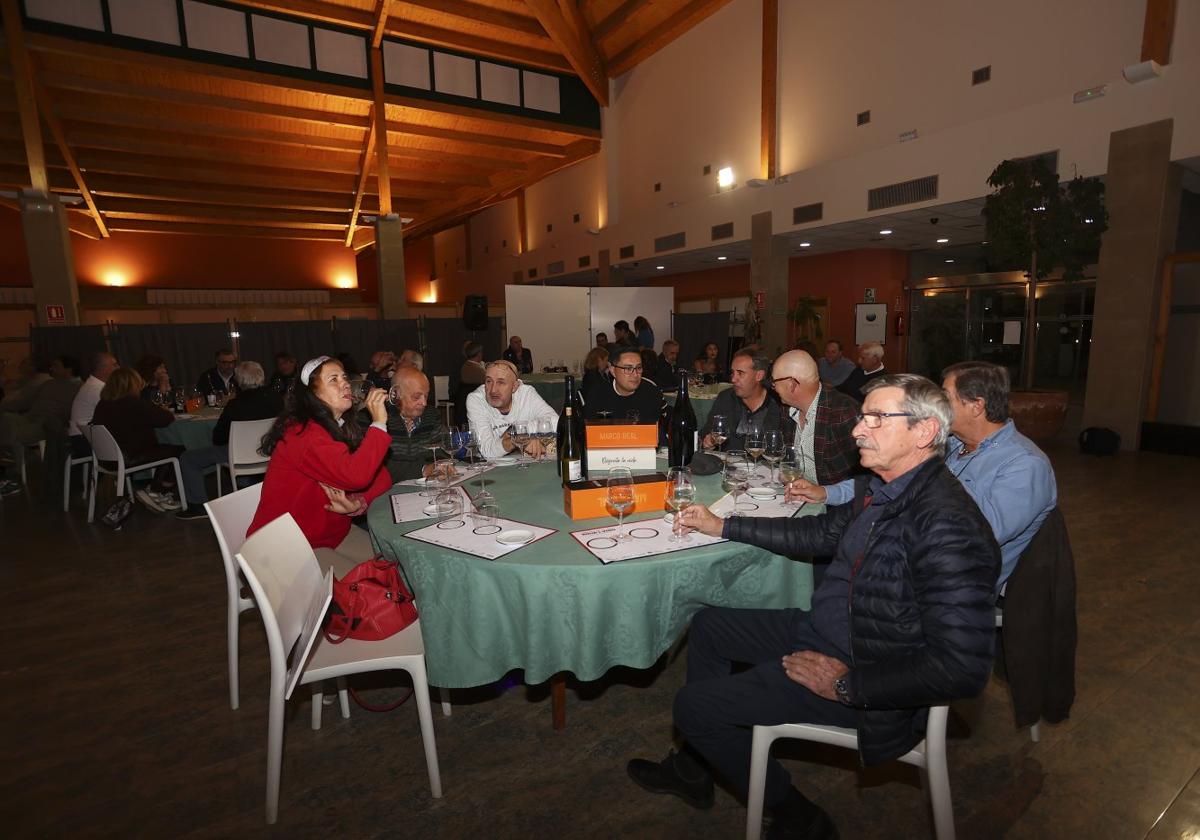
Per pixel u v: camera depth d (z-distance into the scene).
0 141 11.07
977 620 1.18
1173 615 2.67
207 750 1.97
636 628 1.56
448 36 11.21
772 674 1.47
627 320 10.93
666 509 1.92
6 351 11.12
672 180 11.99
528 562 1.53
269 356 9.56
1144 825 1.60
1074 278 5.81
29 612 2.95
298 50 10.41
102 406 4.15
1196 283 5.71
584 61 12.12
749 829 1.48
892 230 8.92
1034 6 6.74
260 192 14.59
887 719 1.32
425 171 14.37
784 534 1.65
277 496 2.12
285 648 1.63
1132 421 5.90
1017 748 1.89
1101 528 3.77
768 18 9.70
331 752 1.95
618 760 1.89
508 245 18.67
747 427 2.75
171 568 3.47
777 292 9.73
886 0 8.21
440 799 1.74
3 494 5.10
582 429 2.26
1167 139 5.41
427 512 1.92
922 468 1.31
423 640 1.71
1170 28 5.52
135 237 16.62
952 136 7.02
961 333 10.15
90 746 1.99
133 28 9.21
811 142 9.37
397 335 10.40
